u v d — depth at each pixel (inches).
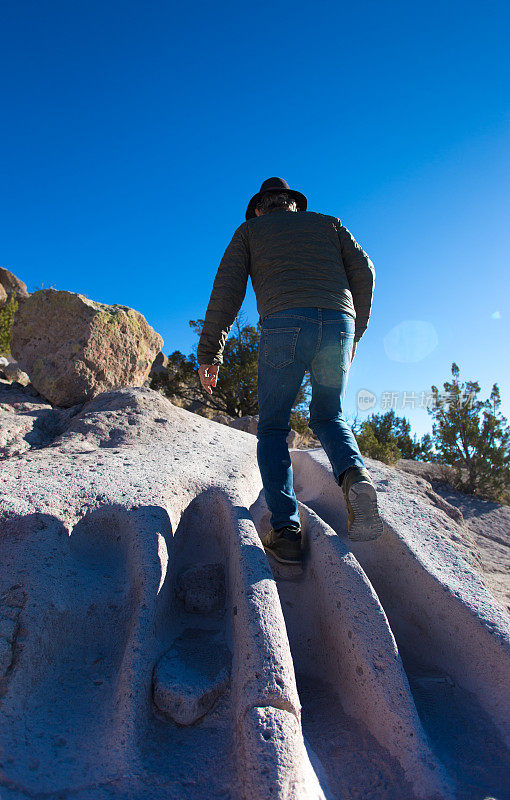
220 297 82.5
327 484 110.4
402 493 104.2
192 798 46.9
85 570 67.1
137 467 90.3
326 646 68.9
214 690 56.8
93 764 49.2
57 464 89.0
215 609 71.2
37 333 154.2
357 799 50.1
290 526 76.7
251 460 110.2
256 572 65.6
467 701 63.8
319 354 76.4
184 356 590.6
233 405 578.2
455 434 307.4
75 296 154.7
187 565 77.6
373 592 67.1
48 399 146.1
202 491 87.2
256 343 585.6
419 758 53.5
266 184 96.3
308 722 59.9
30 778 46.7
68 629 60.5
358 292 87.0
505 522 227.0
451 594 71.9
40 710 53.3
